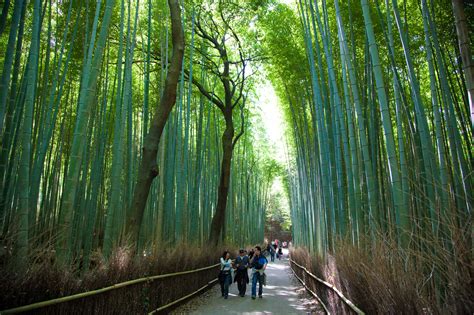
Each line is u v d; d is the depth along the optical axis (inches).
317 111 251.0
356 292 124.6
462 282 67.6
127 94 224.1
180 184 341.1
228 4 427.5
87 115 149.8
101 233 394.9
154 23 363.6
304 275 346.6
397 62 246.2
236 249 549.6
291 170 716.0
